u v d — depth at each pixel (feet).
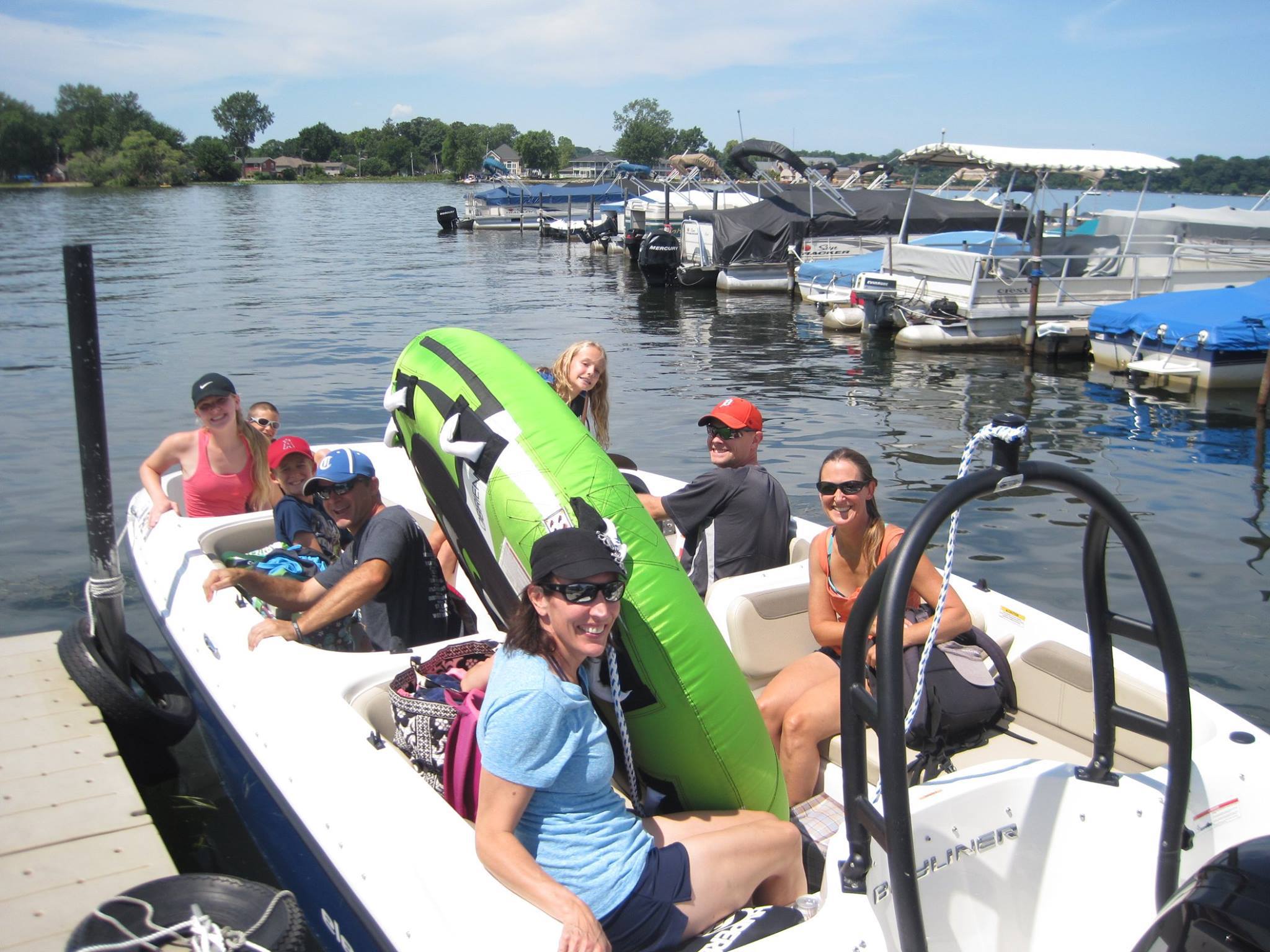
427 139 548.72
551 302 77.56
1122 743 10.71
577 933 6.95
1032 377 47.57
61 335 54.08
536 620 7.50
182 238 134.51
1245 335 42.68
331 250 121.70
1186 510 27.27
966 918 8.04
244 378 44.42
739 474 13.62
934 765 10.59
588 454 9.04
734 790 8.90
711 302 77.77
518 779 7.25
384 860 8.71
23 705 13.89
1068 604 20.76
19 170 337.93
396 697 9.57
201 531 16.11
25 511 25.88
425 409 10.31
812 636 13.10
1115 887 8.06
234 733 12.03
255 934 9.52
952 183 84.79
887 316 58.80
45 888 10.50
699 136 429.79
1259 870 6.29
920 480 29.66
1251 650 18.88
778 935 7.13
